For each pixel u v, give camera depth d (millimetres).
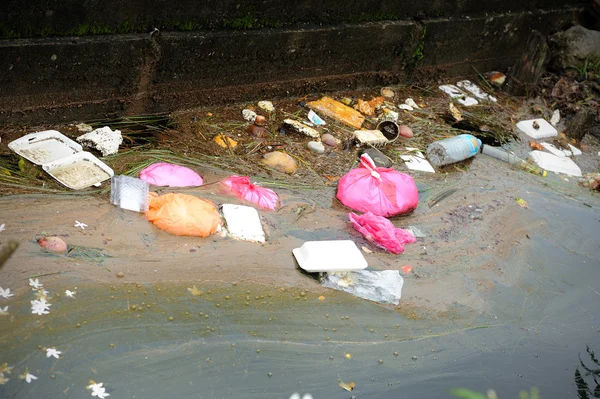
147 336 3607
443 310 4363
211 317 3828
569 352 4273
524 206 5609
